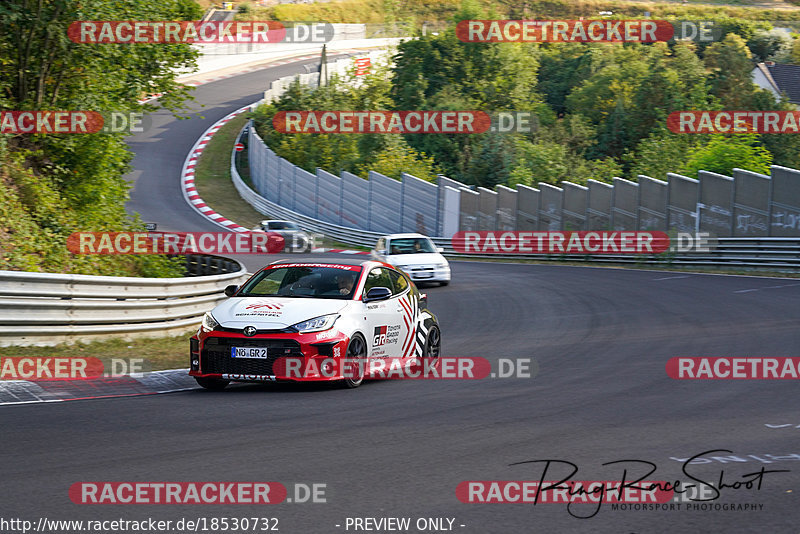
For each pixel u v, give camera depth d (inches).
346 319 1371.8
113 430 1010.7
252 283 1509.6
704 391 1326.3
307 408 1181.1
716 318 2284.7
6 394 1236.5
